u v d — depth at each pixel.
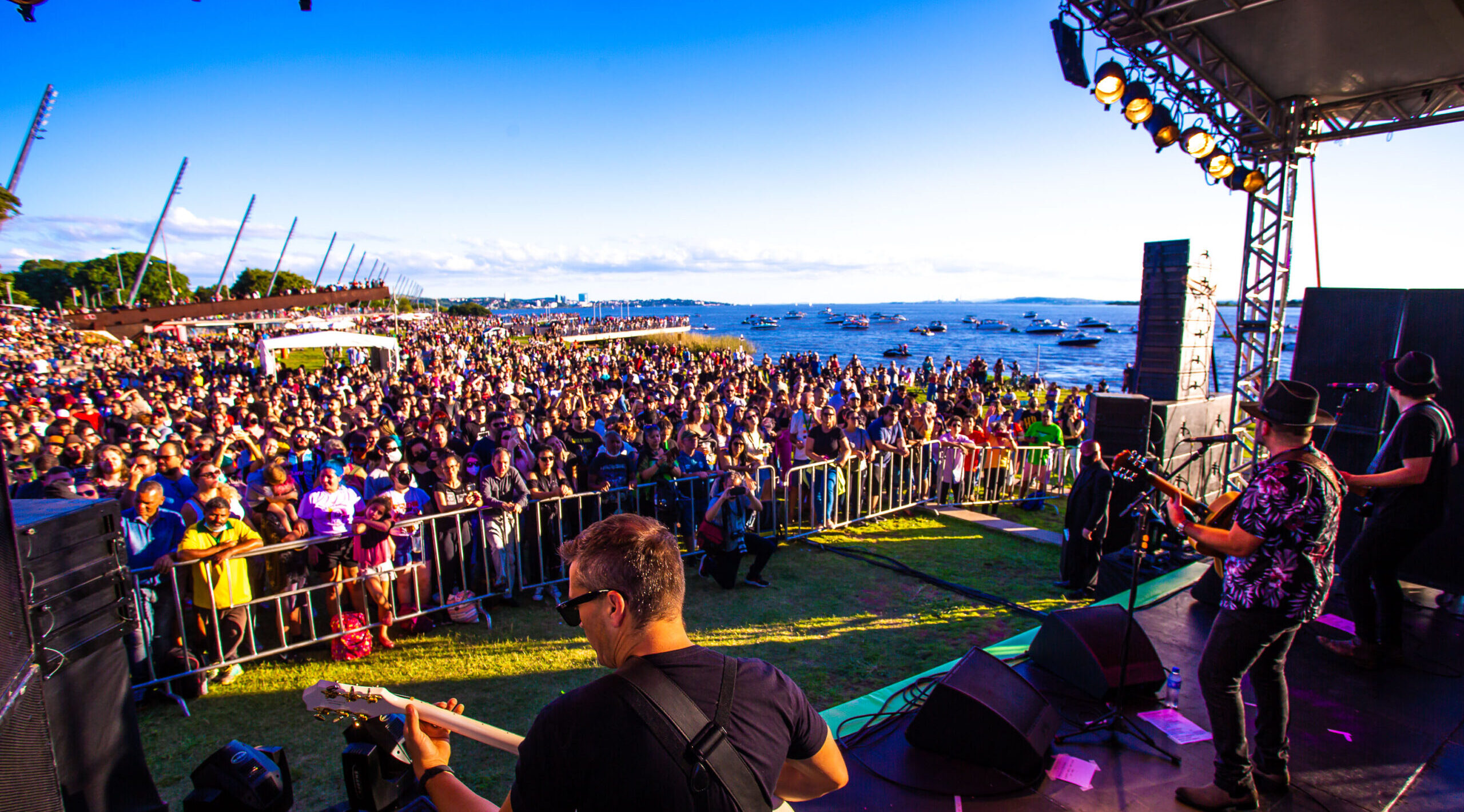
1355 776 2.91
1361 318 5.31
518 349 38.84
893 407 9.76
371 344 22.48
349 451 8.59
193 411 11.52
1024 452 9.81
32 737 1.53
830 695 4.39
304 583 5.36
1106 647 3.62
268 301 42.56
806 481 8.39
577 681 4.73
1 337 34.47
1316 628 4.30
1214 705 2.66
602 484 6.89
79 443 6.95
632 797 1.09
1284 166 7.47
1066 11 5.90
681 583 1.30
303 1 3.29
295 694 4.61
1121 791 2.86
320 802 3.48
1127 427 7.68
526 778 1.16
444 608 5.62
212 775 2.02
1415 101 6.86
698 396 14.02
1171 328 9.89
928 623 5.52
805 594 6.20
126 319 41.28
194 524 4.83
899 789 2.89
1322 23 5.45
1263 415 2.53
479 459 8.16
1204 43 6.04
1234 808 2.68
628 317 80.31
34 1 2.58
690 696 1.17
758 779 1.16
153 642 4.55
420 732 1.62
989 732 2.97
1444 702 3.48
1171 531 5.56
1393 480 3.51
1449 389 4.79
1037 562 7.05
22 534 2.08
